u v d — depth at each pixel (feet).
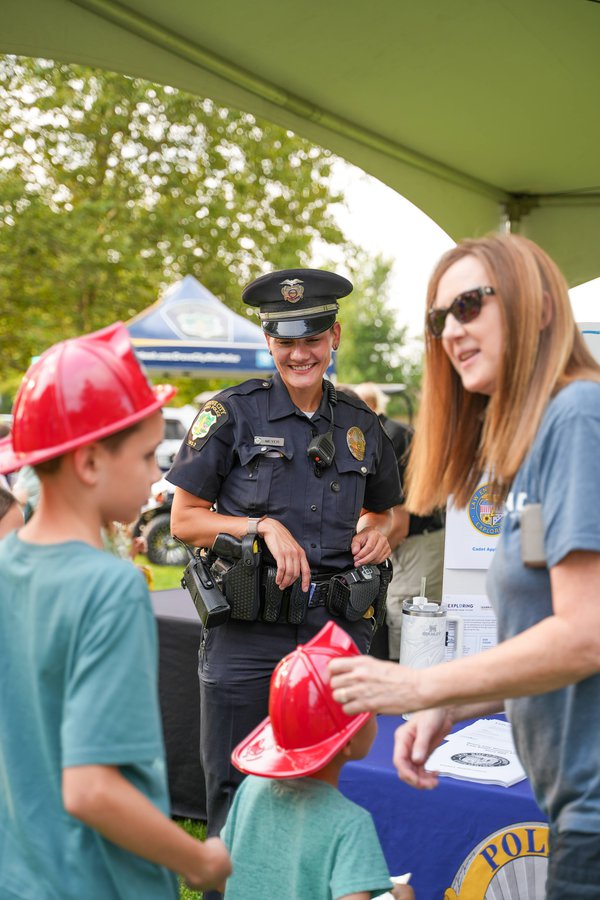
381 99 11.91
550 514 3.84
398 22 10.06
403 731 5.04
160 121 50.34
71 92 48.80
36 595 3.75
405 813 6.01
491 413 4.23
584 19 9.95
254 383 8.00
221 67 10.79
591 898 4.00
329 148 12.82
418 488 4.81
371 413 8.34
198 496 7.72
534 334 4.05
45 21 9.49
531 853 5.73
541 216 15.24
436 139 13.05
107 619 3.56
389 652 11.61
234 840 5.04
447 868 5.92
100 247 48.44
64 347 3.99
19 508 7.07
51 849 3.72
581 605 3.75
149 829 3.57
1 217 47.60
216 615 7.18
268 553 7.45
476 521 8.12
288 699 4.71
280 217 53.67
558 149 13.30
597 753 4.00
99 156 50.01
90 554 3.77
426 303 4.53
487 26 10.19
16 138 48.49
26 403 3.92
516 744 4.48
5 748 3.82
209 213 51.26
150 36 10.11
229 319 30.17
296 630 7.48
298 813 4.75
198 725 10.71
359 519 8.71
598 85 11.44
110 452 3.88
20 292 48.75
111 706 3.48
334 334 8.09
